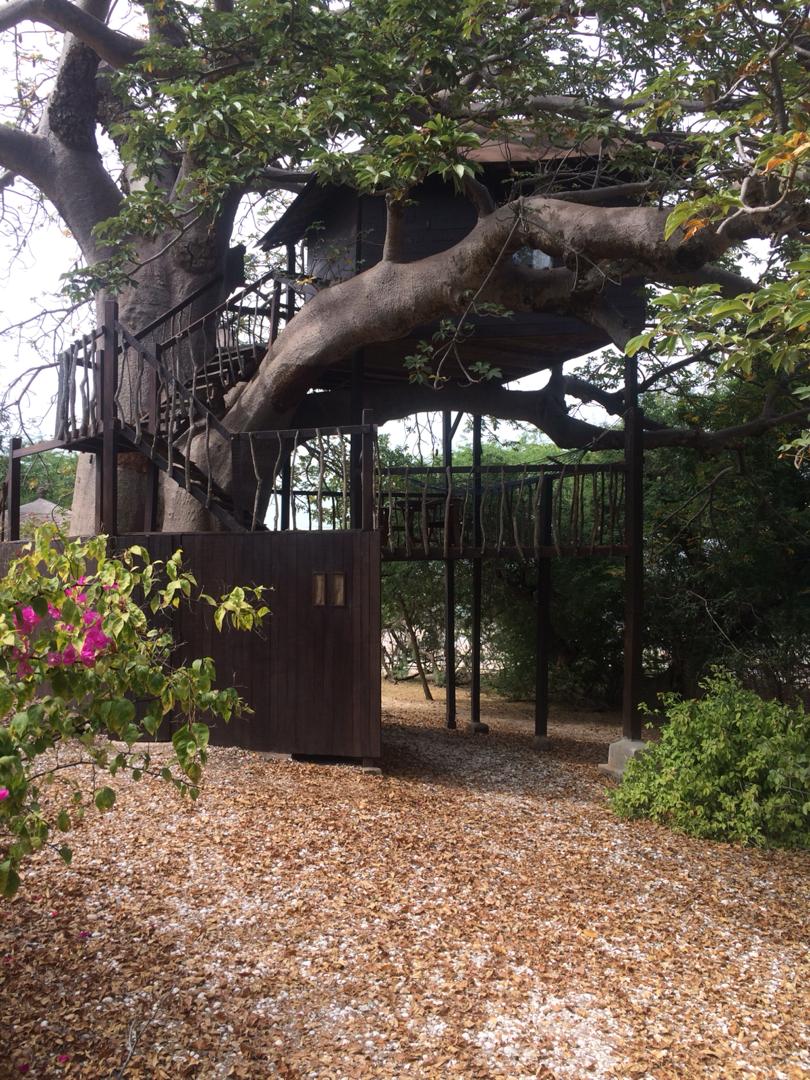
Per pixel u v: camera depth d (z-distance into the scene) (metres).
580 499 10.69
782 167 5.05
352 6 9.56
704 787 7.21
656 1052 3.75
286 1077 3.44
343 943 4.60
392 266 9.61
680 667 15.61
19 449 11.43
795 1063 3.72
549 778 9.56
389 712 14.86
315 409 13.35
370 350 11.53
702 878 6.14
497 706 16.34
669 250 7.49
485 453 21.97
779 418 10.99
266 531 8.97
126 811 6.39
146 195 9.32
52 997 3.86
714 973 4.59
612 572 12.69
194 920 4.72
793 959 4.86
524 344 11.52
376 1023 3.86
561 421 13.36
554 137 9.28
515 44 8.74
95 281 10.29
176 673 3.19
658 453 15.25
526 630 16.23
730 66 8.44
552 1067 3.60
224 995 3.99
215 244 12.62
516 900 5.41
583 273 8.55
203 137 8.24
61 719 2.92
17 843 2.88
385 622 17.75
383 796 7.64
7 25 11.28
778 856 6.80
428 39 8.53
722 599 13.70
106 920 4.64
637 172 9.16
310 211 12.29
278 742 8.86
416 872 5.73
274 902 5.04
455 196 11.23
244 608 3.75
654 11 9.17
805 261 4.30
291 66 9.13
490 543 12.55
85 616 3.00
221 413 10.93
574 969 4.52
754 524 13.48
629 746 9.66
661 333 4.84
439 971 4.38
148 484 9.89
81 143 13.08
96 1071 3.38
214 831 6.11
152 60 9.54
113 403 9.34
